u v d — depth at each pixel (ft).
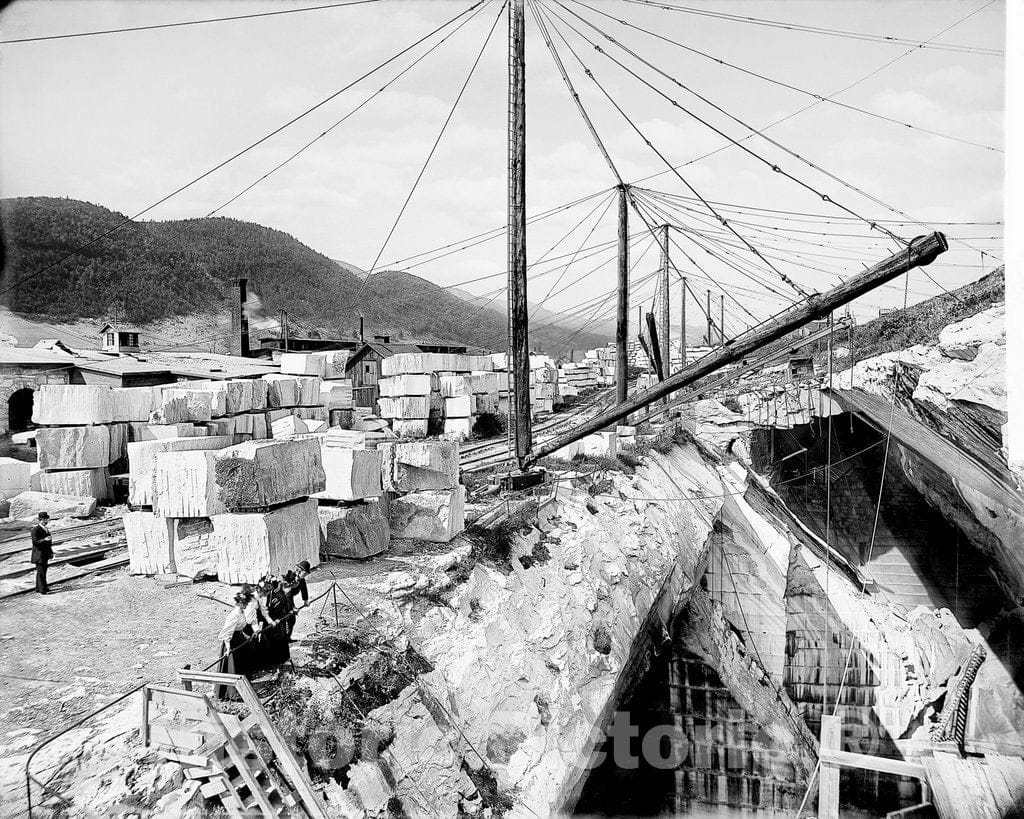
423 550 50.06
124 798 23.38
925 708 77.97
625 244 92.63
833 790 61.87
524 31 64.18
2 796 22.68
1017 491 58.18
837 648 91.86
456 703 39.86
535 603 53.26
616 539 71.92
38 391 61.93
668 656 80.28
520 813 38.47
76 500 58.08
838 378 109.81
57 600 38.96
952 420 65.26
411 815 31.73
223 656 29.14
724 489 115.24
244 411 77.56
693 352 213.46
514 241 67.82
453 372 124.06
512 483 68.64
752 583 102.01
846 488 137.28
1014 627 76.02
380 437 80.59
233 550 39.04
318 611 38.22
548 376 163.53
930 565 106.32
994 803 57.31
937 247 47.24
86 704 27.86
